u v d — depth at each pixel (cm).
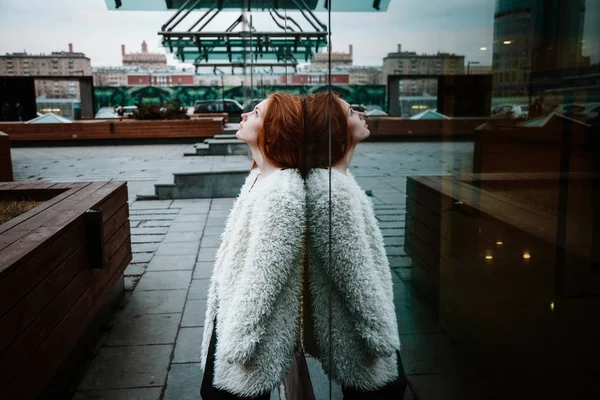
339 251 110
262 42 512
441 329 142
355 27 134
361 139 129
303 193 114
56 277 212
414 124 137
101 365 269
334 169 121
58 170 1102
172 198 769
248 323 108
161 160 1247
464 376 133
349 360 114
